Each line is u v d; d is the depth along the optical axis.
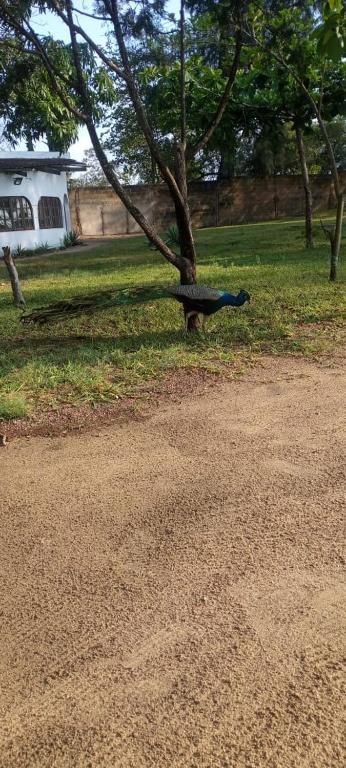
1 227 20.64
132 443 4.07
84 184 49.91
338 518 3.07
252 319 7.36
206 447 3.95
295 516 3.11
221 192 30.53
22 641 2.36
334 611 2.42
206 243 19.17
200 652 2.25
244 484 3.44
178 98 11.33
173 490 3.42
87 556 2.87
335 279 9.60
